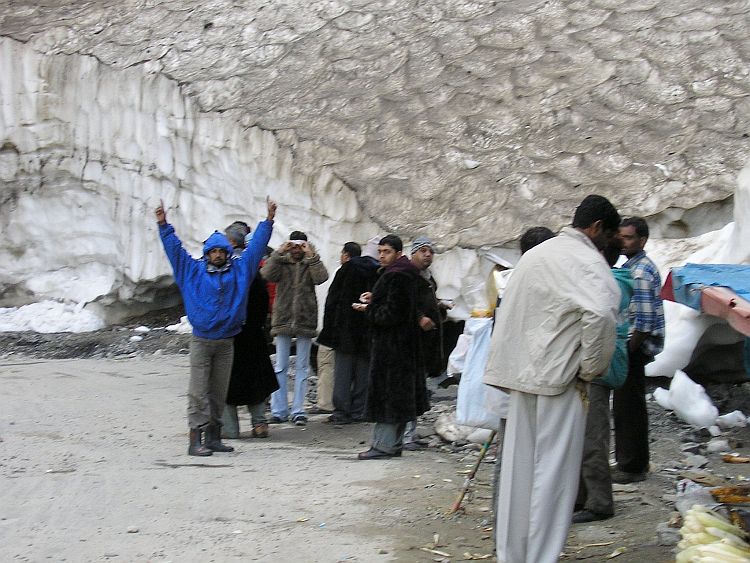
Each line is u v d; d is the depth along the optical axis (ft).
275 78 50.39
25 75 54.80
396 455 27.30
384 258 27.30
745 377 32.45
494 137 43.78
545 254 16.56
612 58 46.65
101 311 54.24
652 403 31.63
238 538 19.33
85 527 20.08
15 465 25.50
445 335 39.45
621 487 23.21
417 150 43.86
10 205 56.29
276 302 33.60
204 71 51.57
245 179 46.83
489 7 52.85
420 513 21.18
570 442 16.21
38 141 54.85
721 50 45.39
